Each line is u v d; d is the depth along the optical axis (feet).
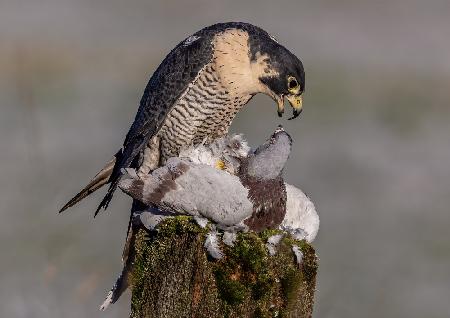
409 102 91.56
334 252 50.42
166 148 27.09
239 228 19.10
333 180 63.62
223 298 18.31
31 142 42.50
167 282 18.72
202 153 20.94
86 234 37.91
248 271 18.33
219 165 20.54
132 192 19.61
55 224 36.99
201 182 19.25
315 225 21.06
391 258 50.47
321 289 38.96
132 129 27.14
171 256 18.74
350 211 57.82
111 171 26.05
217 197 19.07
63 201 39.01
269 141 20.43
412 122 83.46
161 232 19.01
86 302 31.12
